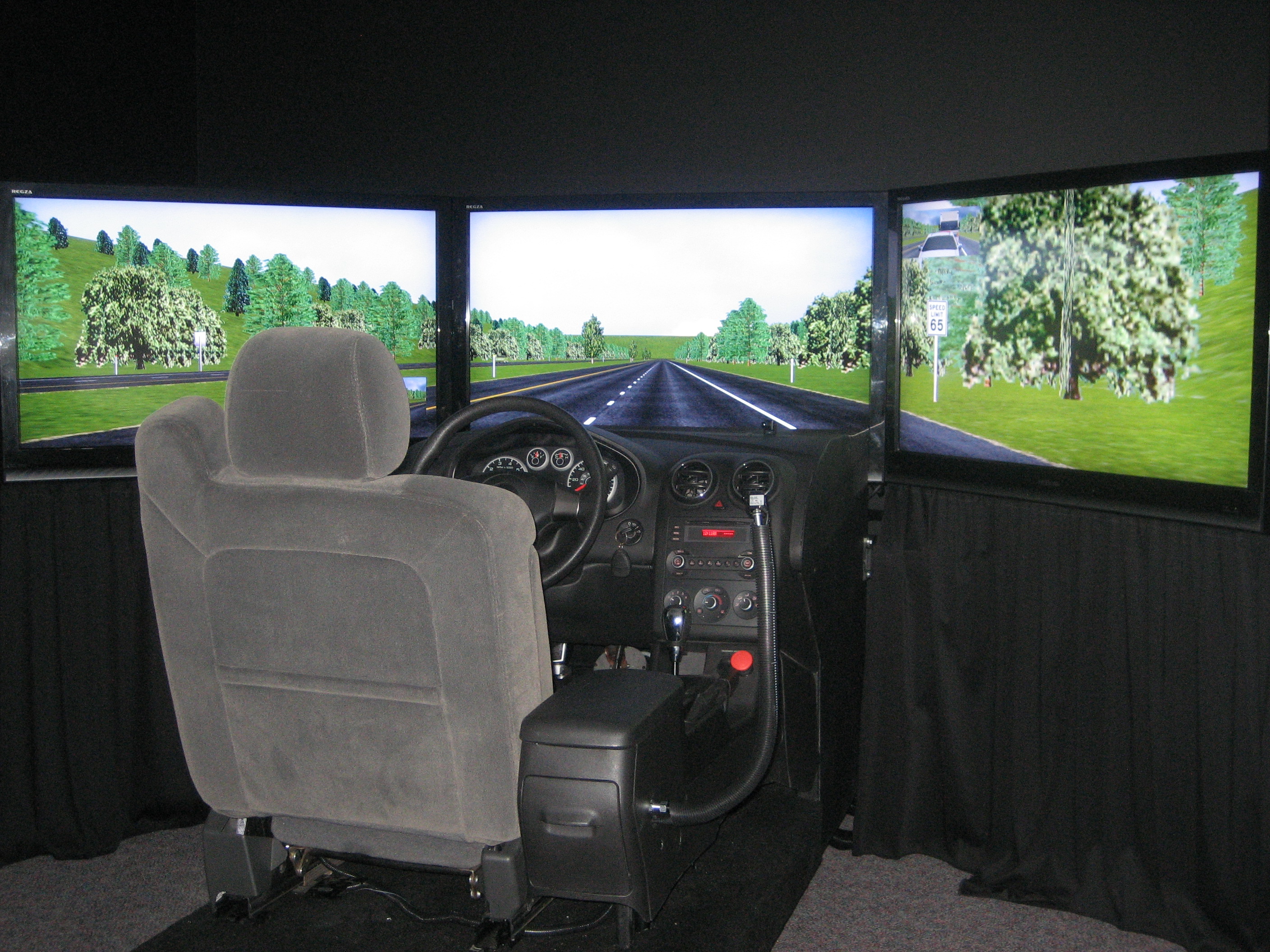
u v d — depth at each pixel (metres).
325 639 1.36
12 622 2.47
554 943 1.66
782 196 2.55
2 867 2.52
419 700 1.36
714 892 1.88
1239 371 1.82
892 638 2.47
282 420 1.33
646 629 2.39
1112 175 1.98
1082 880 2.21
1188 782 2.01
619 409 2.72
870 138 3.05
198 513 1.38
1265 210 1.76
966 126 2.92
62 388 2.48
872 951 2.12
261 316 2.63
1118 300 2.00
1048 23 2.79
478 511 1.28
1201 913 2.03
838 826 2.60
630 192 3.31
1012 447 2.22
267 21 3.49
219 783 1.51
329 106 3.50
